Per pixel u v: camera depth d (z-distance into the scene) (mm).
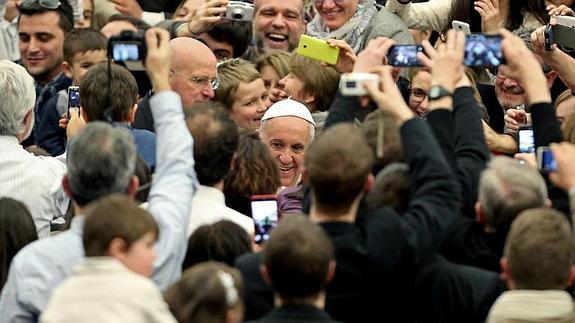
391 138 21875
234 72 33281
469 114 22219
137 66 23672
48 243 21547
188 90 31969
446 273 20703
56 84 37719
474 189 21703
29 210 26875
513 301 19156
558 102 30641
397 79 32719
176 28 36000
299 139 31016
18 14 40219
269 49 37000
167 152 21984
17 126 28562
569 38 30078
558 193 23219
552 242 19109
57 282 21344
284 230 18906
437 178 20359
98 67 27391
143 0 42594
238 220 24000
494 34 22516
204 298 18359
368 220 20281
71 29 39312
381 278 20047
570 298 19500
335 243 20016
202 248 21656
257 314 20250
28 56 38969
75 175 21109
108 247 18969
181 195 21703
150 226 19219
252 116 33312
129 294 17844
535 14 35000
